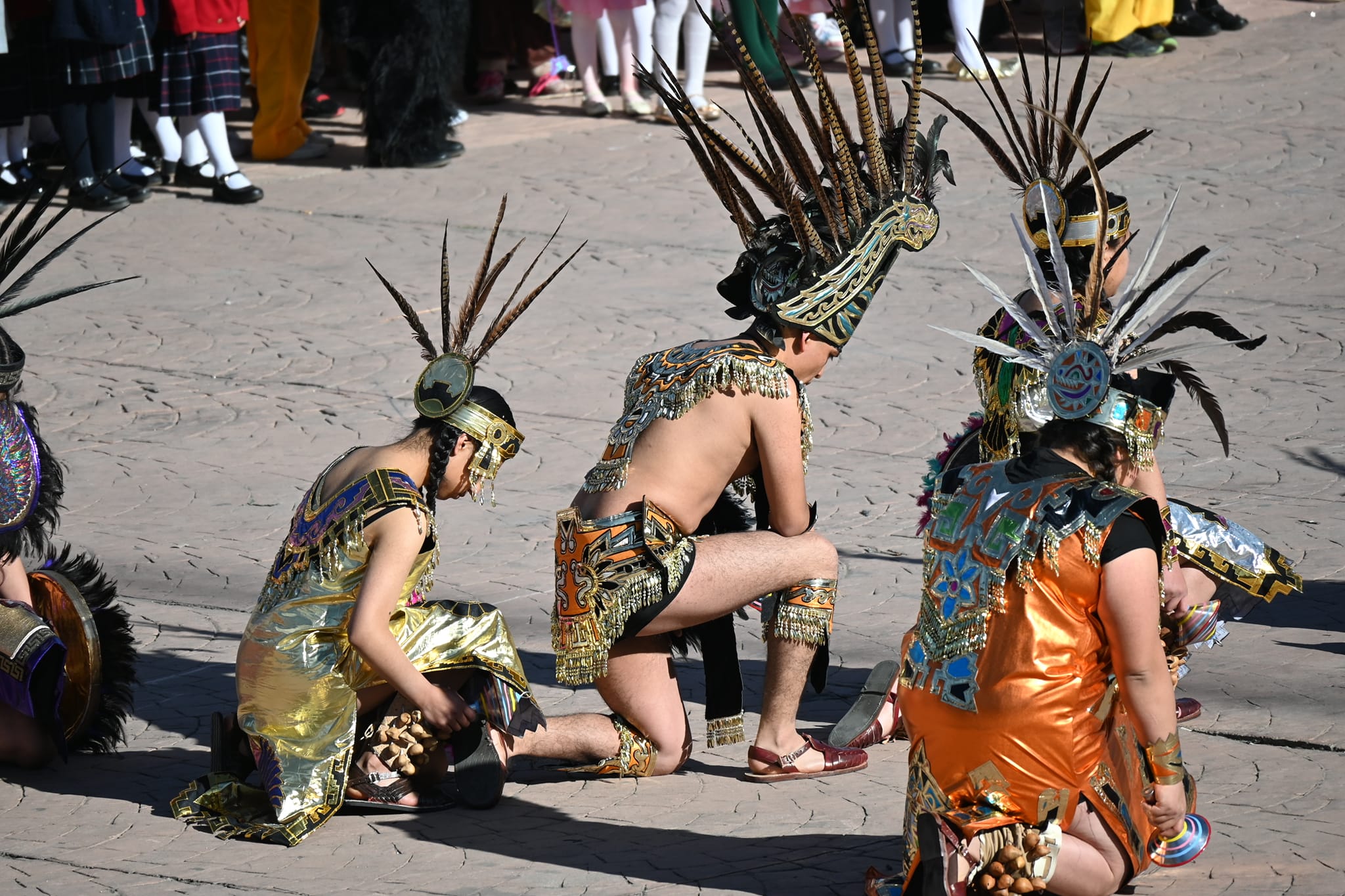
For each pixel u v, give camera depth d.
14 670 14.23
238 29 37.94
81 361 27.95
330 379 26.81
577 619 14.23
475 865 12.91
